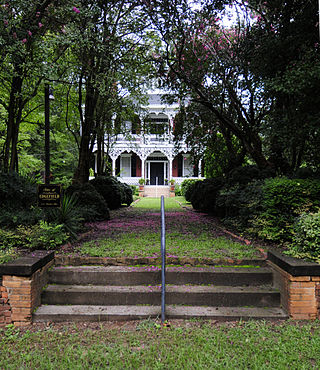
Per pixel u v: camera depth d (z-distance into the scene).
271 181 4.82
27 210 5.19
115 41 6.29
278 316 3.21
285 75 4.66
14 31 4.86
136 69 7.59
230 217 6.32
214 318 3.20
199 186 9.94
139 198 19.09
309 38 5.06
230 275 3.68
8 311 3.20
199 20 6.40
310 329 2.99
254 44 6.21
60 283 3.71
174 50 7.52
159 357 2.53
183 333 2.91
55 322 3.21
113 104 9.58
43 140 17.47
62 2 5.22
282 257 3.51
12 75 5.27
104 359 2.48
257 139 7.21
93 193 7.96
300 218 3.87
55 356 2.53
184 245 4.64
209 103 6.89
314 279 3.19
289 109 5.30
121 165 29.39
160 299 3.45
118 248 4.42
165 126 11.19
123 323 3.15
